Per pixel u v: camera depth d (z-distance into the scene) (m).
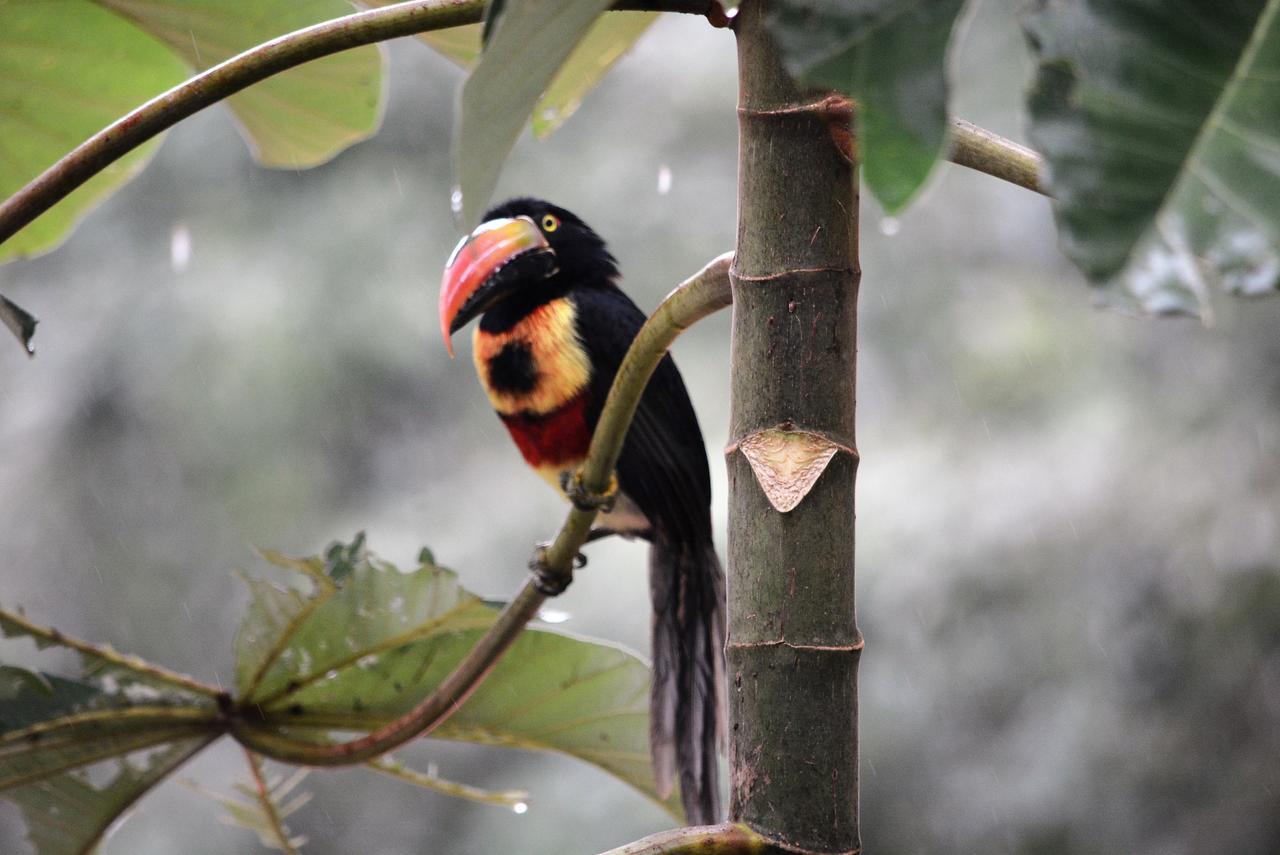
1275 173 1.47
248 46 4.22
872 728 11.96
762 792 2.46
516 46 1.90
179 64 4.38
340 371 15.37
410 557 14.96
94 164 2.78
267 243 15.53
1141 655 11.52
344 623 3.54
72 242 16.02
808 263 2.49
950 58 1.58
